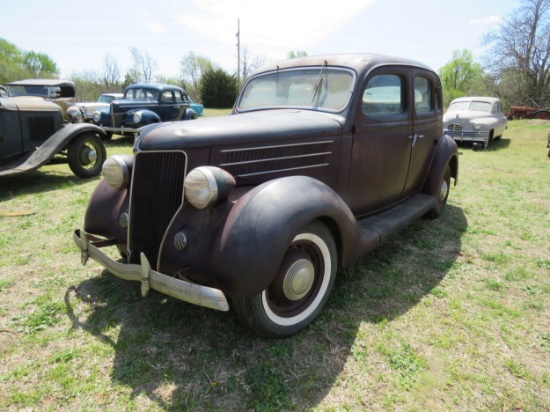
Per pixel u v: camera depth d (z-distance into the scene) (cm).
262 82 361
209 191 206
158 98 1220
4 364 216
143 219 240
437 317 266
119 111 1139
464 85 4825
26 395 194
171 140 226
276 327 230
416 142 385
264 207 209
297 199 218
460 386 205
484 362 223
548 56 2981
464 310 275
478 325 258
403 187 391
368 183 335
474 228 443
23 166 559
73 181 644
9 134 570
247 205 211
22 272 320
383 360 223
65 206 498
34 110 602
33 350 227
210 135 232
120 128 1134
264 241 201
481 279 322
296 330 240
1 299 280
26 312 265
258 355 225
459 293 299
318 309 254
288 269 225
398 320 261
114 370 212
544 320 266
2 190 579
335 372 214
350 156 308
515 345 238
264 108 350
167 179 229
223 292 205
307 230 231
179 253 220
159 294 286
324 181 296
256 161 254
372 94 321
